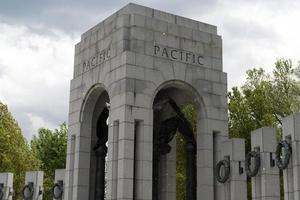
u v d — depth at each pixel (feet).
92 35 79.00
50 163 185.16
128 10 73.00
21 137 146.30
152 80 70.28
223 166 70.49
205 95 74.33
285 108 122.93
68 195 77.05
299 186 56.08
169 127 76.23
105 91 77.05
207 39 76.79
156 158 76.59
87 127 78.02
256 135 66.44
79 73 80.48
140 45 70.69
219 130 74.18
